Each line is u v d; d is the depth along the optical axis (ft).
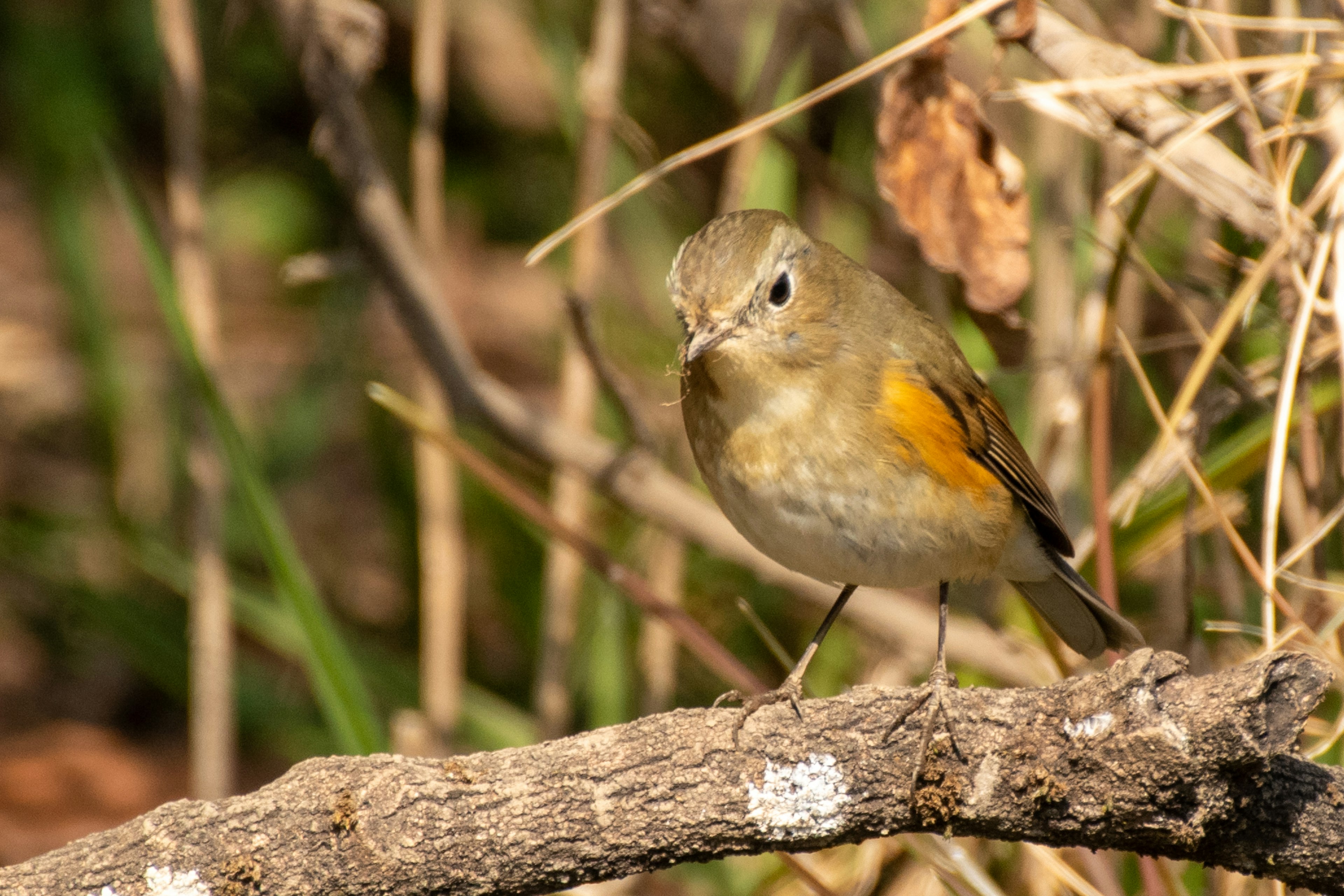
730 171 39.22
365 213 33.32
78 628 45.27
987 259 26.58
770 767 20.34
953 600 34.47
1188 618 27.04
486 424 34.27
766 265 25.70
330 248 55.83
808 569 26.81
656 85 46.37
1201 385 28.45
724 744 20.39
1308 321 24.34
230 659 36.35
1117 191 25.68
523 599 40.98
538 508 28.63
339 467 50.29
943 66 26.17
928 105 26.32
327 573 46.85
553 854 20.13
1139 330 32.53
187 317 29.89
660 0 42.55
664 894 35.27
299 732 41.65
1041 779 19.25
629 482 33.86
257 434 49.73
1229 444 28.91
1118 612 26.78
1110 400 29.48
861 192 39.86
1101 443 26.17
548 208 55.11
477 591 44.39
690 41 43.04
